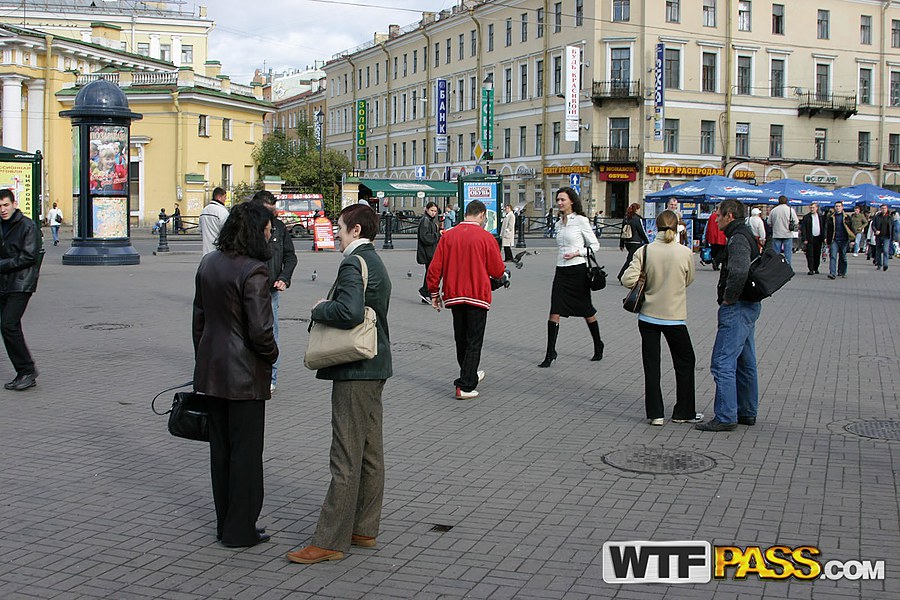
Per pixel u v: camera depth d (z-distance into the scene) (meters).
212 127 53.19
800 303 17.38
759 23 54.38
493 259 9.18
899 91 60.09
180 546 5.28
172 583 4.74
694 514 5.73
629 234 18.33
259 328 5.03
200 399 5.25
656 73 50.28
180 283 20.95
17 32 49.44
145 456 7.16
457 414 8.52
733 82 53.78
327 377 5.09
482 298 9.09
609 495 6.12
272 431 7.93
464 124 64.81
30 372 9.56
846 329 13.86
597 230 49.31
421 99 69.00
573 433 7.80
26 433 7.81
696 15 52.34
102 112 25.78
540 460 6.97
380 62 77.31
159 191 51.19
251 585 4.71
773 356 11.52
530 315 15.79
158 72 51.81
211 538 5.41
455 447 7.36
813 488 6.24
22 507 5.95
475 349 9.13
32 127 51.53
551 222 50.31
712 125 53.34
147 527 5.59
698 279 22.44
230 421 5.18
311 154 61.25
